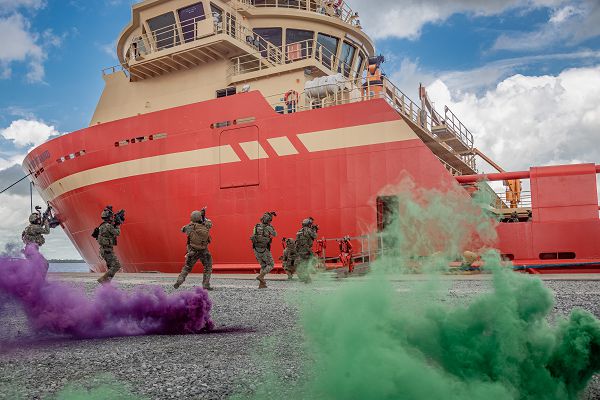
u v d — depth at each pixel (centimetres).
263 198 1672
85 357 374
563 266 1423
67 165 2066
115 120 2027
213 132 1766
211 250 1742
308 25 2189
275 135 1678
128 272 1975
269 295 853
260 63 1959
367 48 2459
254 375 298
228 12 2003
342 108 1608
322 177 1605
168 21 2050
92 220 1998
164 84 2114
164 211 1819
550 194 1493
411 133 1520
